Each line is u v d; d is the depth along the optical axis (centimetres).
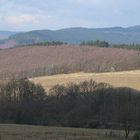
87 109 11588
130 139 6312
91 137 6419
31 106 12275
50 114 11900
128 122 8281
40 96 13325
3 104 12638
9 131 6994
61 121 11400
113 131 7906
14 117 11881
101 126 10350
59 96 13075
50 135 6538
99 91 12562
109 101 11631
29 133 6731
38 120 11644
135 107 9194
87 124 10775
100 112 11262
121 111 9262
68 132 7162
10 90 13412
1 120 11869
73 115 11531
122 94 11956
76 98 12581
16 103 12712
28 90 13538
